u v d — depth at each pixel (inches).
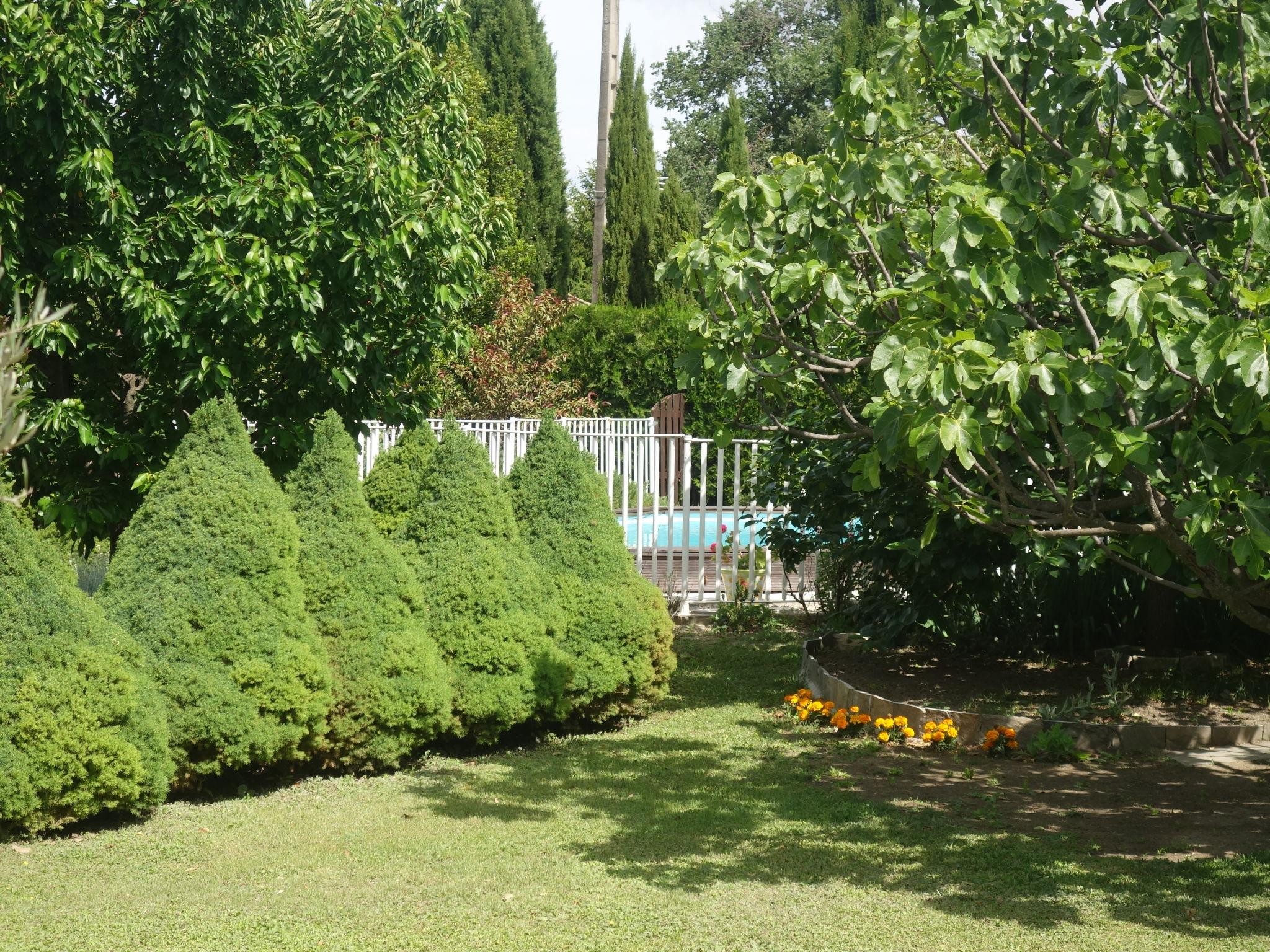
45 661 215.0
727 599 526.3
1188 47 188.7
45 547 227.1
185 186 322.0
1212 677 358.6
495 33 1229.1
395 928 178.4
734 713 339.6
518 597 297.7
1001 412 164.6
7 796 207.8
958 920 182.5
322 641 257.9
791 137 1472.7
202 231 310.0
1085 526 189.9
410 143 345.4
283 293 313.0
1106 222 183.0
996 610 395.9
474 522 301.6
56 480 320.5
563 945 172.7
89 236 310.7
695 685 378.9
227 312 304.3
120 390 348.2
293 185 319.0
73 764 212.1
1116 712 312.7
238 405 339.6
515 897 192.4
